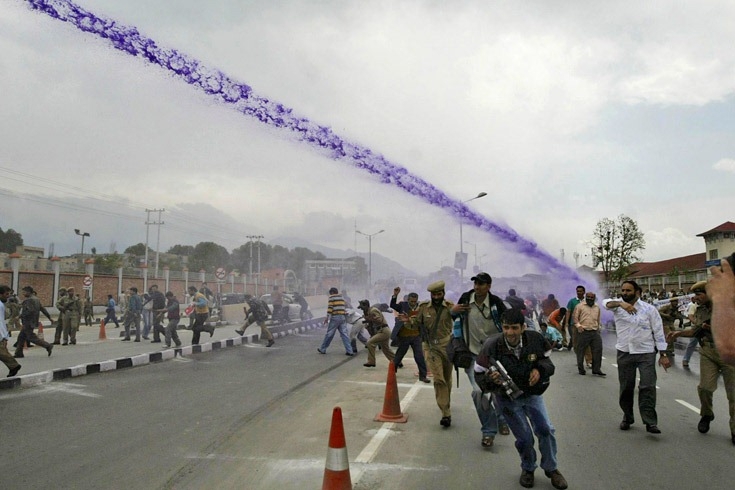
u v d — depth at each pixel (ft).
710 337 20.63
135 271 122.21
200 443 18.93
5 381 28.73
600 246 126.72
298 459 17.17
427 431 20.76
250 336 55.16
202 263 212.64
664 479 15.83
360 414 23.40
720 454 18.24
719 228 138.92
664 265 163.84
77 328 52.03
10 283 89.66
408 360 41.24
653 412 20.80
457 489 14.89
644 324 21.12
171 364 38.68
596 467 16.89
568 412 24.63
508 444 19.20
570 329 48.73
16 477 15.60
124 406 24.85
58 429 20.77
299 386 30.07
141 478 15.53
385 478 15.67
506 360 15.26
